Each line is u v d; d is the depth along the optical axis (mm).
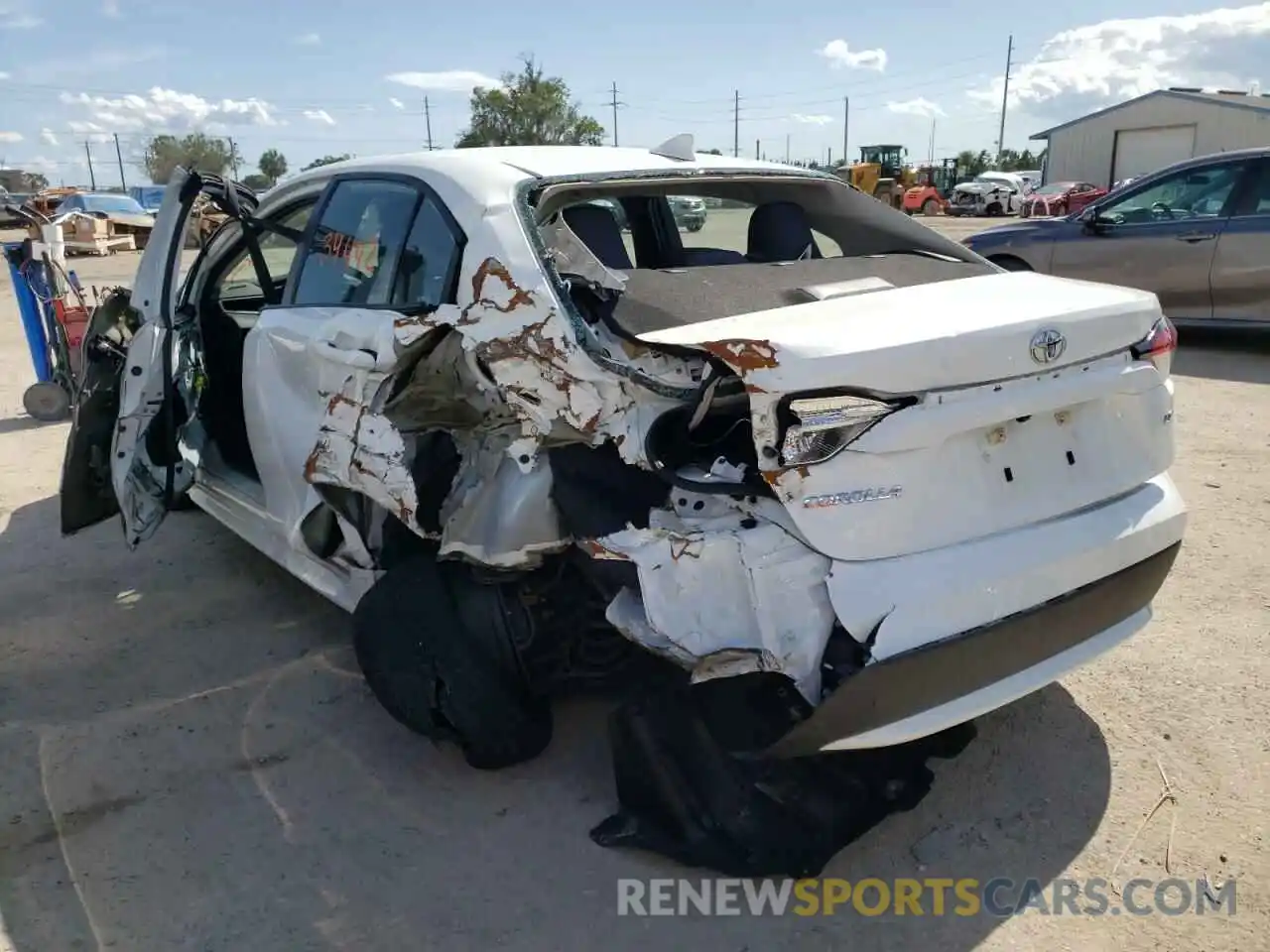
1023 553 2533
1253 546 4574
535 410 2637
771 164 3984
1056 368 2582
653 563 2467
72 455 3869
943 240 3736
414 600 2963
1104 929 2479
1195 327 8875
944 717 2480
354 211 3660
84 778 3170
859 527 2363
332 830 2906
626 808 2844
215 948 2479
